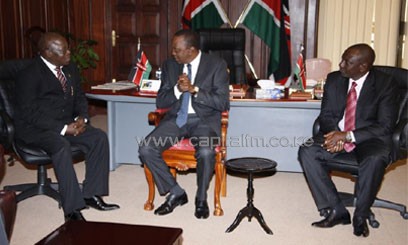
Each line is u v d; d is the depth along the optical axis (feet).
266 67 19.69
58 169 9.32
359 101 9.61
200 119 10.21
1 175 11.16
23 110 9.80
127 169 13.17
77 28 20.34
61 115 10.21
